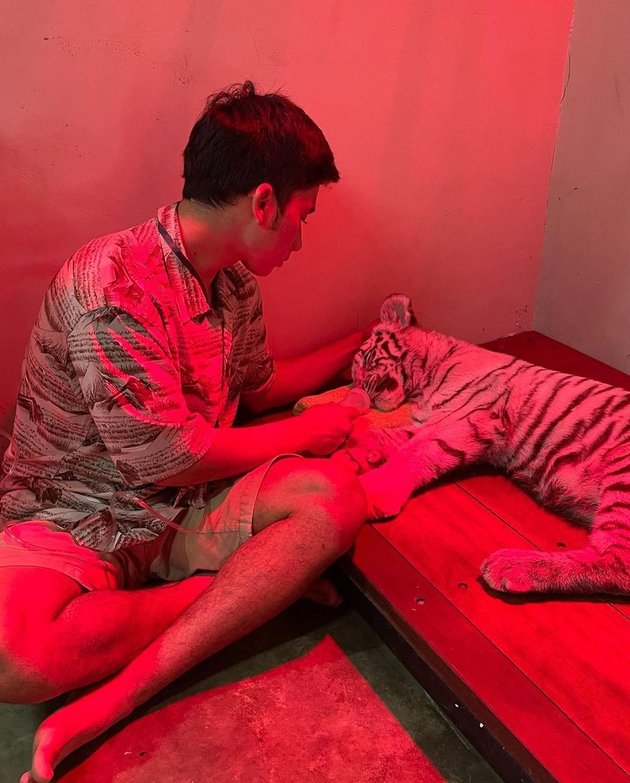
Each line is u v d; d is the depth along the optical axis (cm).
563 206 259
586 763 137
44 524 163
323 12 202
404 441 210
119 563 168
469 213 252
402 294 227
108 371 147
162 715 161
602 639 160
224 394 178
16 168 188
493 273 268
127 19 183
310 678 171
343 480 169
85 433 163
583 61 236
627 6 218
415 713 164
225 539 172
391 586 174
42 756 140
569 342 272
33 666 143
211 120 151
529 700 148
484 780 151
